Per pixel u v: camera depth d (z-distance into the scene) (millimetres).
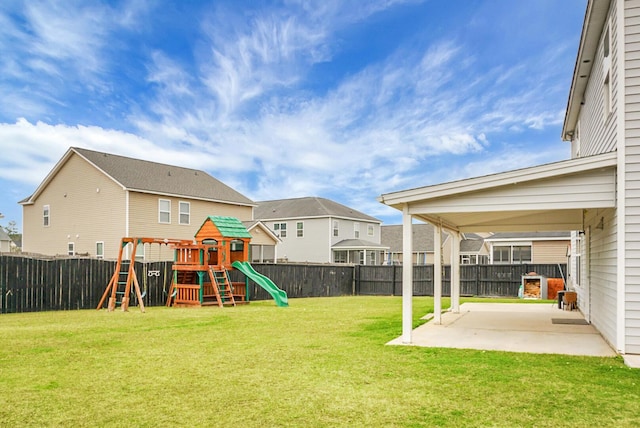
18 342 7578
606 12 7727
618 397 4559
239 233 16203
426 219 8852
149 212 22438
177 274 15734
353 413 4152
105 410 4219
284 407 4312
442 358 6371
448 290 21047
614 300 6887
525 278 18734
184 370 5684
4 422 3914
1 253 13578
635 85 6496
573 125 13953
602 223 8008
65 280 13555
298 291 20266
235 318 11211
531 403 4398
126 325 9789
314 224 33719
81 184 23297
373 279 22828
